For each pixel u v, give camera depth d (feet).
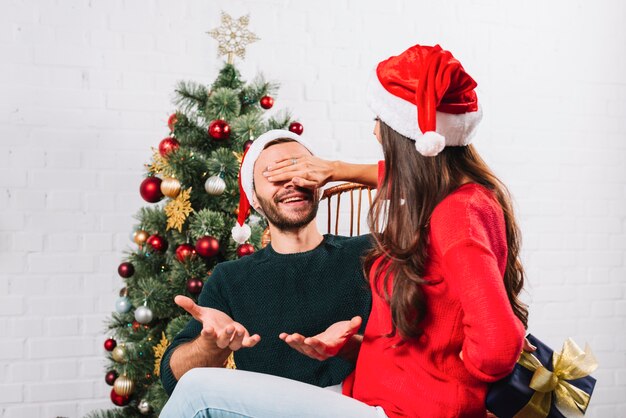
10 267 7.33
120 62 7.68
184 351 4.06
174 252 6.61
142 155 7.72
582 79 9.12
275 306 4.41
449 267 2.78
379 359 3.25
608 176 9.14
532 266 8.82
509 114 8.85
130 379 6.36
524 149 8.88
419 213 3.11
